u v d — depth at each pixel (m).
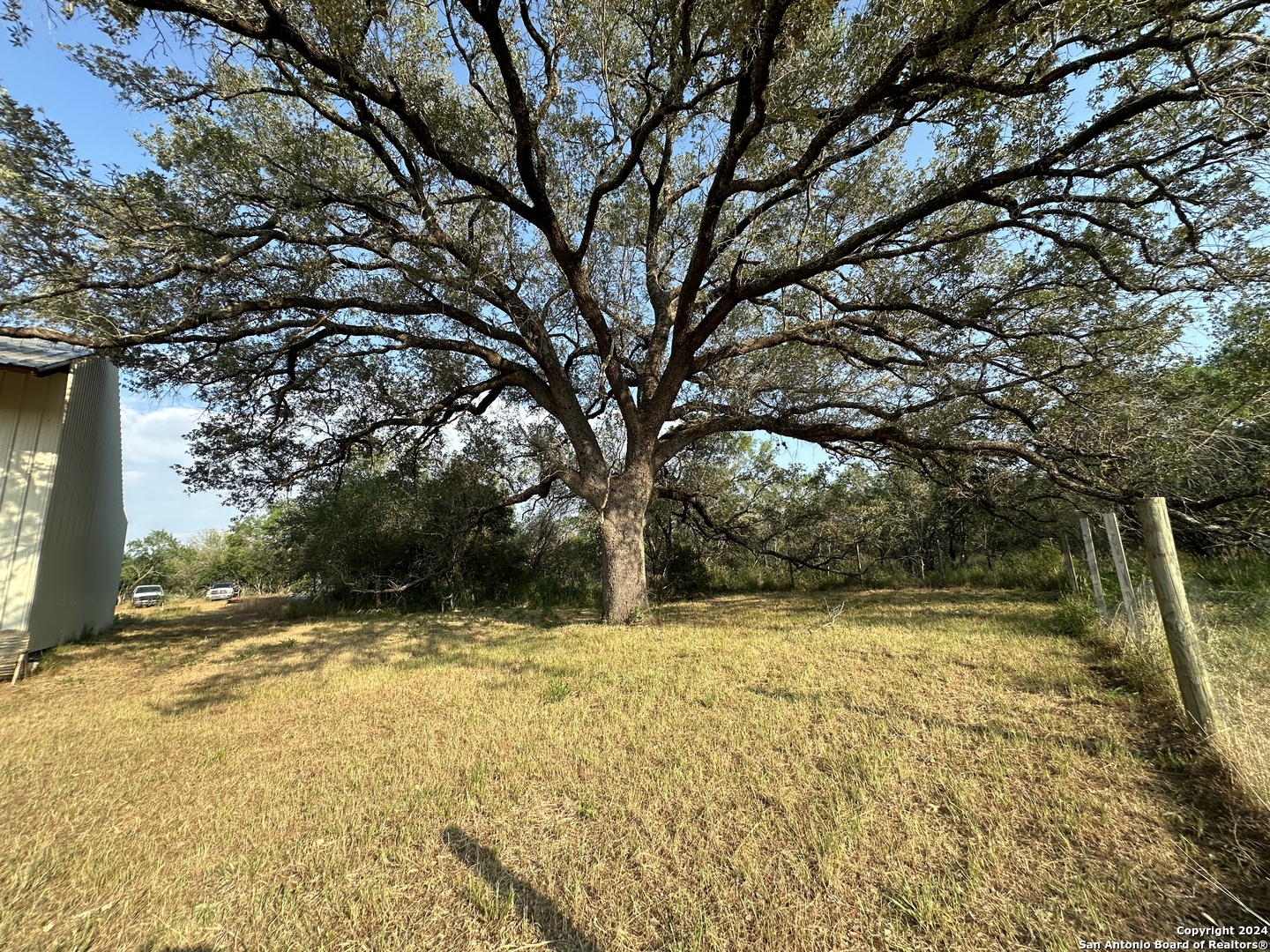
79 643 11.12
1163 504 3.84
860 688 5.19
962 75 6.93
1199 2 5.92
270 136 9.88
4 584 8.56
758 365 12.29
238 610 19.86
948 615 9.59
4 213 7.20
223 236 8.71
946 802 3.16
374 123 9.03
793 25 6.89
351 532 15.40
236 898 2.73
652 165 13.14
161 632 13.03
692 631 9.21
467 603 16.06
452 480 15.47
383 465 17.58
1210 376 10.27
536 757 4.09
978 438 11.29
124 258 8.30
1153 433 8.53
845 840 2.86
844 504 17.81
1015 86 6.65
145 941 2.45
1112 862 2.58
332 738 4.89
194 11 7.13
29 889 2.83
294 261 9.72
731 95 10.53
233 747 4.81
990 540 19.09
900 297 9.91
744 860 2.76
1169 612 3.71
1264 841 2.63
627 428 11.84
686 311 10.87
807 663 6.32
